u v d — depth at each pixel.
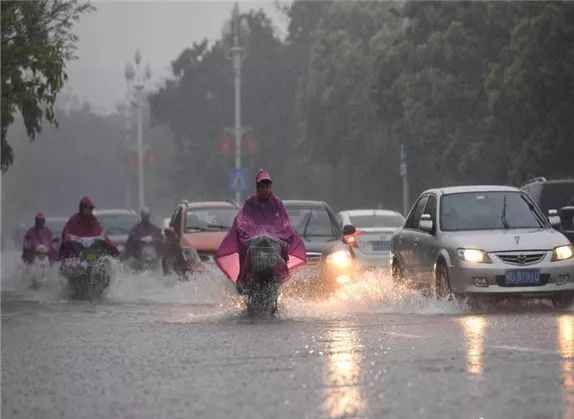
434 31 103.69
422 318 29.98
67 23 43.78
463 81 99.56
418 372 18.52
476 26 99.25
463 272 32.94
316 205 42.22
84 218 45.31
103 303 40.66
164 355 22.05
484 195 36.34
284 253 31.91
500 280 32.72
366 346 22.64
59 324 30.72
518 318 29.16
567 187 46.84
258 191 32.41
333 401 15.88
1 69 42.25
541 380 17.31
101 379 18.89
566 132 81.88
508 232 34.28
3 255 102.69
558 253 33.12
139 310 36.19
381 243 48.38
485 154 95.69
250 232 31.97
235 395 16.69
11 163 49.69
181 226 51.94
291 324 28.67
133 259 61.72
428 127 100.19
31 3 43.09
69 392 17.56
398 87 105.44
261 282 31.45
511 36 85.25
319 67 134.88
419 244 36.28
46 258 53.34
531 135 84.25
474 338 23.86
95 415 15.40
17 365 21.14
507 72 83.88
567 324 26.97
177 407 15.80
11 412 15.87
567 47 80.50
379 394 16.39
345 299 36.91
